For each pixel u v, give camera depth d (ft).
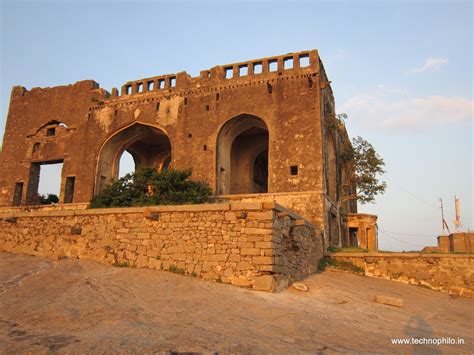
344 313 30.32
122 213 41.81
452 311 40.06
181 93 85.15
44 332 19.98
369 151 83.25
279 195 70.44
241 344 19.29
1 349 17.08
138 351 17.31
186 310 25.43
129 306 25.54
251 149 97.25
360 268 56.44
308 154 71.51
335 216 79.77
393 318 31.53
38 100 99.96
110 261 40.45
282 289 35.60
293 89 76.43
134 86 90.48
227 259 35.01
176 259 37.22
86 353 16.75
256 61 81.15
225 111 80.12
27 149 97.35
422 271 52.85
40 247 45.91
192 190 68.95
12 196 95.04
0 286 30.68
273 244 34.30
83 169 88.74
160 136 96.84
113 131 88.84
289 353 18.63
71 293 28.32
